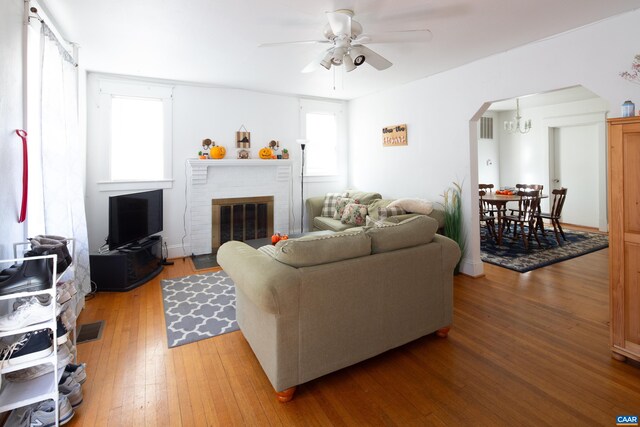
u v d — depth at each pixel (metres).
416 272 2.23
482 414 1.67
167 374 2.04
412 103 4.47
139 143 4.33
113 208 3.38
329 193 5.51
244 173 4.98
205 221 4.74
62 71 2.51
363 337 2.02
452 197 3.93
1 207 1.66
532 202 5.01
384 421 1.65
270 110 5.17
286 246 1.84
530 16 2.51
